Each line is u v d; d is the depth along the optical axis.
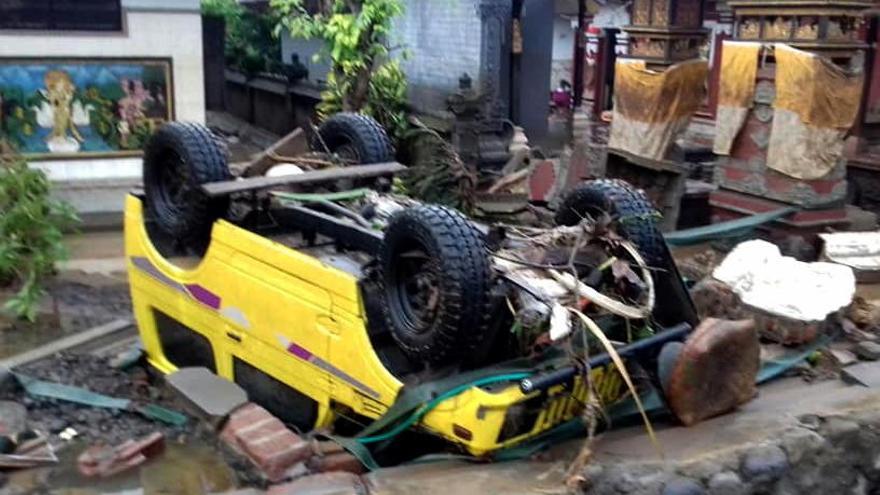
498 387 4.09
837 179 8.30
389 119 10.15
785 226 8.25
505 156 10.41
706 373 4.61
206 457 4.51
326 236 5.01
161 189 5.62
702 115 12.69
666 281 4.95
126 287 7.47
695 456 4.43
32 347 6.15
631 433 4.70
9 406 5.15
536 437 4.45
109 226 9.00
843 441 4.98
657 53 9.88
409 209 4.28
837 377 5.72
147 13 8.82
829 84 7.91
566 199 5.37
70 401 5.30
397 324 4.33
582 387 4.43
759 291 6.14
